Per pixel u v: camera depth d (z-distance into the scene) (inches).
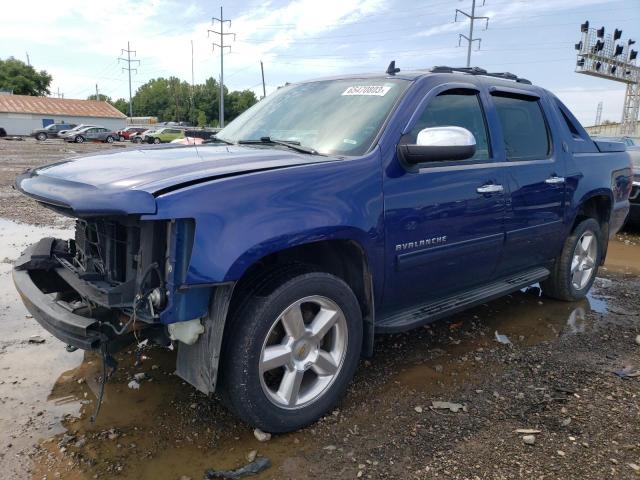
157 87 4643.2
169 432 109.6
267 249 97.0
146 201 87.0
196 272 90.7
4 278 206.7
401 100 128.6
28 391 124.6
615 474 97.7
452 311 142.3
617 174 207.3
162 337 103.7
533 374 139.1
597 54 1227.9
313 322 111.6
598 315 188.1
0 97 2186.3
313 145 127.7
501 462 101.0
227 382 101.7
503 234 151.5
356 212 111.2
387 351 151.5
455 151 115.4
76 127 1721.2
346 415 116.9
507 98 163.5
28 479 94.4
